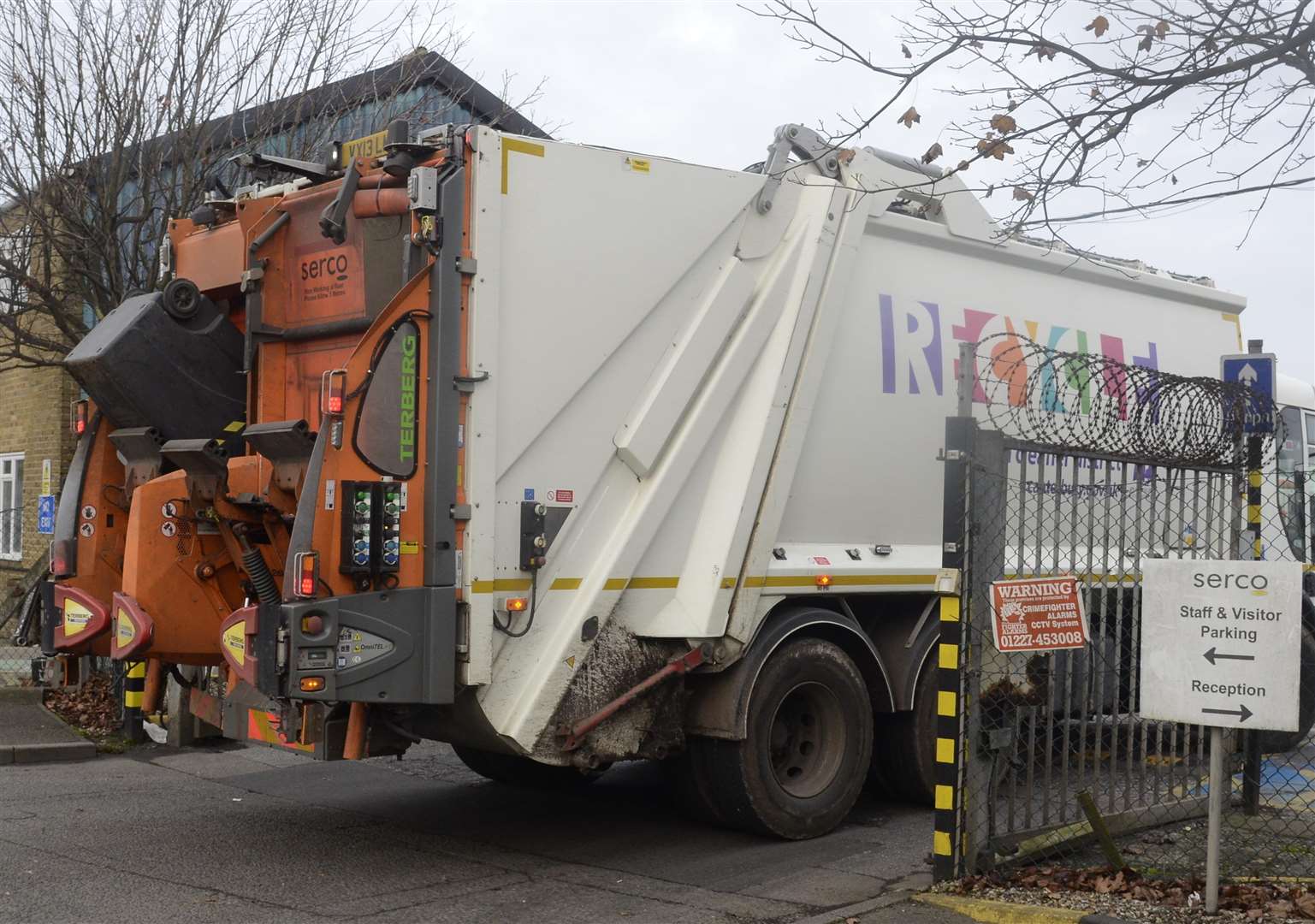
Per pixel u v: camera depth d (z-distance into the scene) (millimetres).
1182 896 5863
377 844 7293
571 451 6695
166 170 12023
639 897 6281
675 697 7199
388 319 6078
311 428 6898
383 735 6449
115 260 11672
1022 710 6512
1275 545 10477
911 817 8250
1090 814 6293
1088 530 6930
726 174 7406
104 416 7727
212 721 7254
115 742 10164
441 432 6176
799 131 7891
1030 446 6508
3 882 6293
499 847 7281
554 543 6609
